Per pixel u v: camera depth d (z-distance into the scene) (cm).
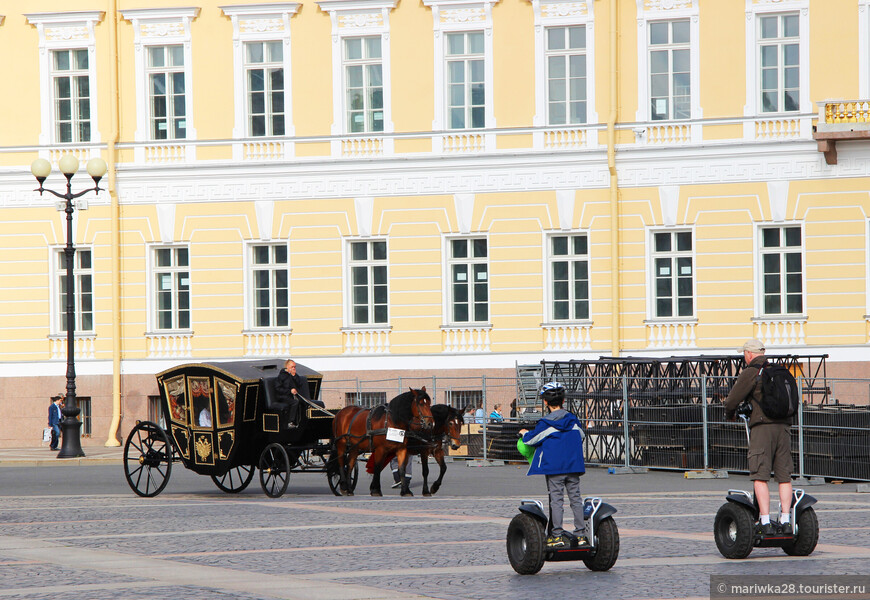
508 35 8456
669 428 6234
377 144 8625
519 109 8450
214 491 5669
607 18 8325
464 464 7150
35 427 8919
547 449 2997
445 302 8544
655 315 8281
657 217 8238
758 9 8088
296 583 2858
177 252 8894
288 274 8738
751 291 8100
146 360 8806
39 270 8956
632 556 3206
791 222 8056
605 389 6575
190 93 8812
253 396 5231
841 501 4631
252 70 8794
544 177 8412
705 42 8169
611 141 8231
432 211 8562
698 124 8169
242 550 3469
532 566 2917
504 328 8462
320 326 8681
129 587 2838
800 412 5728
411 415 5141
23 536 3909
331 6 8638
